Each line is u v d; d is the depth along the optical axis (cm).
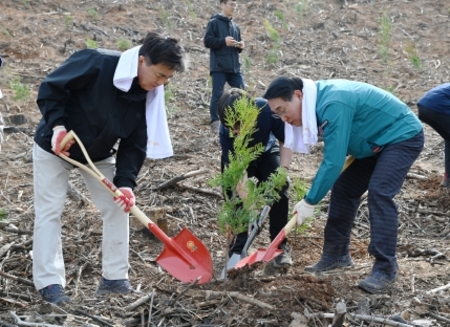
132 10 1261
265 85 1039
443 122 634
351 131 445
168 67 395
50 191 429
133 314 419
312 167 751
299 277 452
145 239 552
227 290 436
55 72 408
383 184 446
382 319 406
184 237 442
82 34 1138
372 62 1170
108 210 442
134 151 436
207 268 444
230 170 421
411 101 990
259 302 415
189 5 1270
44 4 1225
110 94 410
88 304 431
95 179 440
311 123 425
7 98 884
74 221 574
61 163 430
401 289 453
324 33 1281
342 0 1416
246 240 507
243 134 420
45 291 429
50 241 430
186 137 826
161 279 484
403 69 1133
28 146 767
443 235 588
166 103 900
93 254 523
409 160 451
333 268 494
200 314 414
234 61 857
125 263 455
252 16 1314
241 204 466
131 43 1123
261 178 497
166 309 416
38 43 1077
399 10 1381
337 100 429
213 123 853
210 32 846
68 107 418
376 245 449
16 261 505
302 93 430
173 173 697
